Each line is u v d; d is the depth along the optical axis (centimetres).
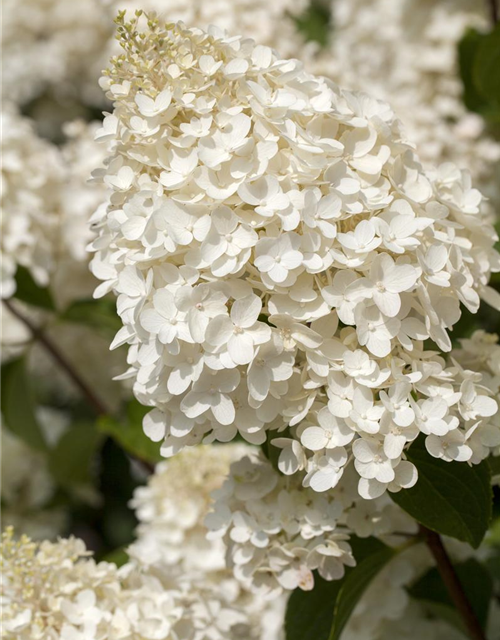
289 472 109
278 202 106
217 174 108
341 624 119
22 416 182
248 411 109
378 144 112
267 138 108
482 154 164
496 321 154
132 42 109
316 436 107
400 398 106
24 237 150
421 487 113
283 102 109
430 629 131
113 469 213
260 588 117
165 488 142
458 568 130
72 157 173
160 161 109
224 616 126
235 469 117
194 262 107
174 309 106
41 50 244
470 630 120
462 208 116
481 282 115
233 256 106
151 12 109
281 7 164
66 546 124
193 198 108
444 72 188
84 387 179
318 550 113
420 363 108
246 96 109
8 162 151
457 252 111
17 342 180
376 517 115
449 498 112
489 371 116
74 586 120
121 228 108
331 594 120
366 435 107
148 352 108
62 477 192
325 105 111
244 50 111
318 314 107
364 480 107
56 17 241
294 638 120
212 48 110
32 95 251
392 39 201
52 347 177
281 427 109
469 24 190
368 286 106
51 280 174
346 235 107
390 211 109
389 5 204
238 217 106
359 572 118
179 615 121
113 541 211
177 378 107
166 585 127
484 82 161
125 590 123
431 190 112
